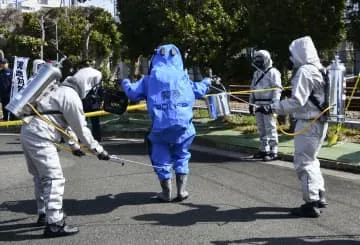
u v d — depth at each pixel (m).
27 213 6.36
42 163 5.32
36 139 5.30
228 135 12.58
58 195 5.40
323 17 11.29
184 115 6.60
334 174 8.45
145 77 6.85
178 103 6.59
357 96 14.77
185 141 6.75
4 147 11.90
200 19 14.42
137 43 16.95
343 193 7.13
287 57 11.79
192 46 14.15
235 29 14.14
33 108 5.30
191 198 6.95
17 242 5.28
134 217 6.09
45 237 5.41
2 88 13.81
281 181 7.95
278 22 11.45
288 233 5.45
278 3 11.29
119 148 11.66
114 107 6.79
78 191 7.43
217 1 14.33
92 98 8.84
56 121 5.39
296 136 6.15
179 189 6.79
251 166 9.23
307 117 6.03
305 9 11.20
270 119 9.75
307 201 6.06
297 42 6.09
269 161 9.77
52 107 5.33
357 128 12.36
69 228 5.49
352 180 7.98
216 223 5.82
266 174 8.49
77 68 6.93
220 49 14.35
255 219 5.96
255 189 7.43
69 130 5.68
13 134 14.43
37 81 5.27
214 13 14.08
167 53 6.80
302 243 5.15
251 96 9.95
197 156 10.43
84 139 5.45
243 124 14.19
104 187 7.66
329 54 12.57
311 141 6.05
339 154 9.49
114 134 14.30
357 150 9.88
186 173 6.85
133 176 8.41
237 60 14.66
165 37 14.68
